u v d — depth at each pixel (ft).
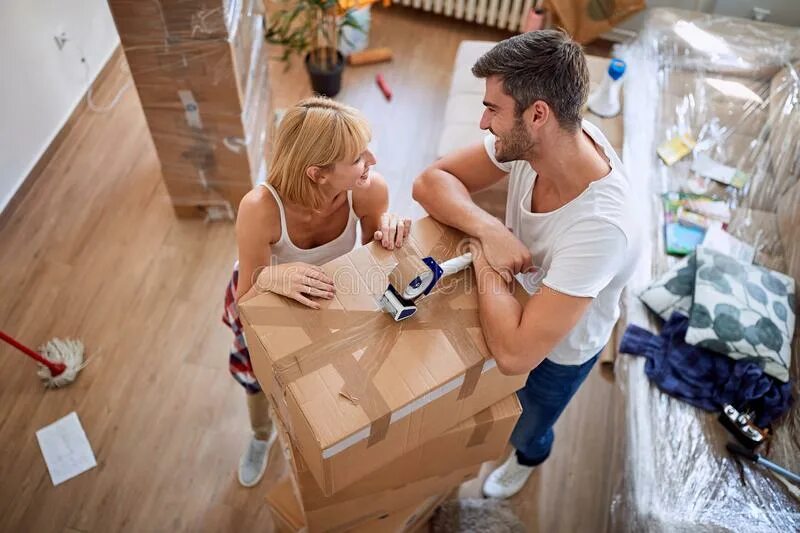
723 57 8.97
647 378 6.49
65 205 8.92
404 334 3.89
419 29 11.68
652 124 8.46
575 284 3.83
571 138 3.78
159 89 7.32
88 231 8.68
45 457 6.84
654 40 9.20
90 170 9.30
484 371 3.92
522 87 3.56
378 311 3.98
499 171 4.65
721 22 9.33
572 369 5.03
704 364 6.46
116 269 8.35
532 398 5.42
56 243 8.54
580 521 6.66
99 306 8.00
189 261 8.49
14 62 8.36
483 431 4.42
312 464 3.87
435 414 3.94
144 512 6.58
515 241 4.21
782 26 9.28
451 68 11.09
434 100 10.57
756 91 8.81
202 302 8.12
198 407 7.28
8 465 6.78
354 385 3.64
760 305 6.59
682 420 6.17
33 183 9.07
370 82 10.73
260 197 4.55
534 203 4.31
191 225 8.86
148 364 7.57
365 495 4.77
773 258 7.32
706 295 6.63
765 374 6.34
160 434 7.07
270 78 10.15
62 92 9.37
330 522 5.04
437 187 4.58
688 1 10.52
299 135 4.17
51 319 7.86
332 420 3.49
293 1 9.97
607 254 3.85
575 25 10.24
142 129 9.80
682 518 5.47
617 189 3.92
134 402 7.27
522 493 6.79
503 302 3.95
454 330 3.94
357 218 5.08
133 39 6.81
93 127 9.77
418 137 10.04
